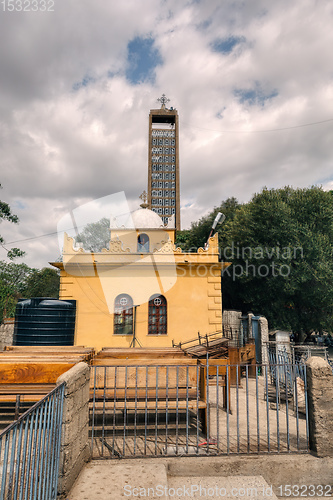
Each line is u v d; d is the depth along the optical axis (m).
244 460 4.54
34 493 2.83
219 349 8.02
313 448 4.77
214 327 13.54
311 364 4.95
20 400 5.33
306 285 21.23
